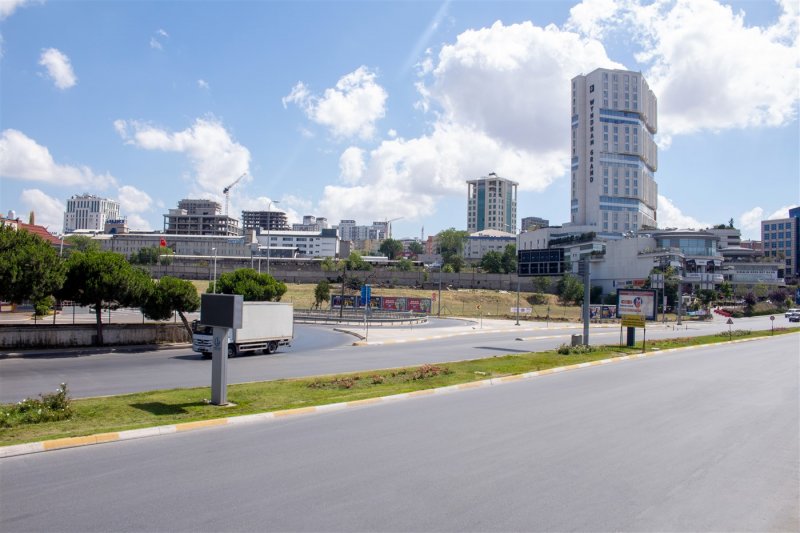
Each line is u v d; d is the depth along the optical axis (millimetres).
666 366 24766
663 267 88750
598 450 9961
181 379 20062
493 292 113625
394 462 9055
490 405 14547
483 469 8719
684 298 91500
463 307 91000
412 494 7531
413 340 40250
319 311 72312
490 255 156875
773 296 104125
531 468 8805
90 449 9820
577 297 100000
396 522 6551
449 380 18828
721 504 7371
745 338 43250
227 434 11086
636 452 9859
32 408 12422
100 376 20484
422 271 127188
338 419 12648
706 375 21406
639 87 156250
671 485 8094
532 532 6336
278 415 12883
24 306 56719
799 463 9328
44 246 28047
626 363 26094
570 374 21766
